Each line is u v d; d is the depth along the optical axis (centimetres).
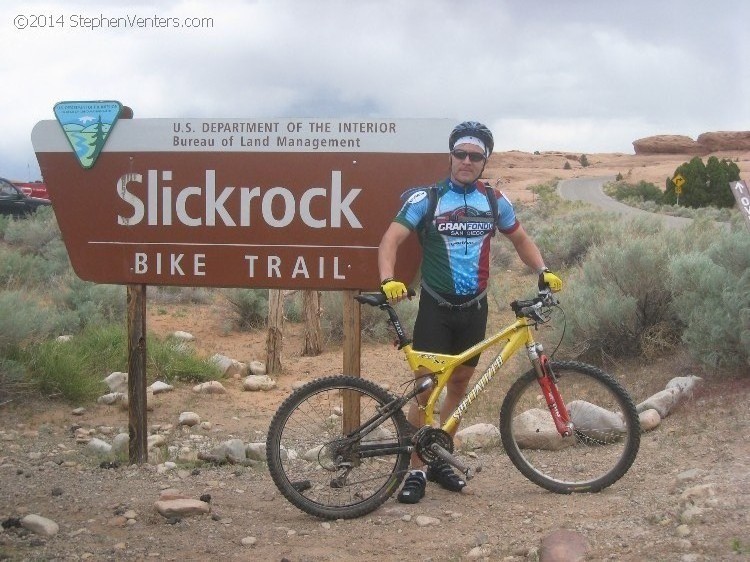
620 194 6769
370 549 380
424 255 456
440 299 448
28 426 712
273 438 425
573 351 838
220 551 380
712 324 662
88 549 381
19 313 809
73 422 734
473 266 446
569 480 450
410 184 527
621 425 489
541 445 504
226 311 1302
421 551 373
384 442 431
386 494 428
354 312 535
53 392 784
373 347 1119
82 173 563
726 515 358
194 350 1016
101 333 979
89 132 560
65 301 1244
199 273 554
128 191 559
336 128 532
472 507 433
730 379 643
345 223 535
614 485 452
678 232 1005
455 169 441
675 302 769
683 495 395
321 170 535
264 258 545
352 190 533
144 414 568
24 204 2556
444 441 430
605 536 361
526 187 9519
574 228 1686
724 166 5719
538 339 880
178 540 395
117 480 518
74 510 443
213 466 580
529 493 452
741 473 427
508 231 462
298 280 542
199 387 884
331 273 538
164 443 676
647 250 845
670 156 16375
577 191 8350
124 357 934
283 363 1046
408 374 966
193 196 552
